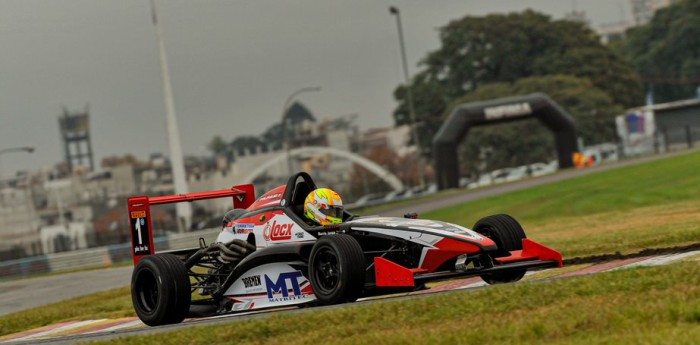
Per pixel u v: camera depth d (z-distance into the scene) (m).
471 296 32.22
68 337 41.34
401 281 35.66
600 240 65.06
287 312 35.53
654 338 23.47
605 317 26.50
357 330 29.64
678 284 30.27
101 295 74.31
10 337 52.50
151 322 42.69
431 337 26.41
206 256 46.59
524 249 38.50
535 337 25.77
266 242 43.28
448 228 38.59
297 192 43.31
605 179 176.75
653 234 63.25
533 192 171.38
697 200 116.06
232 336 31.38
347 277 36.56
